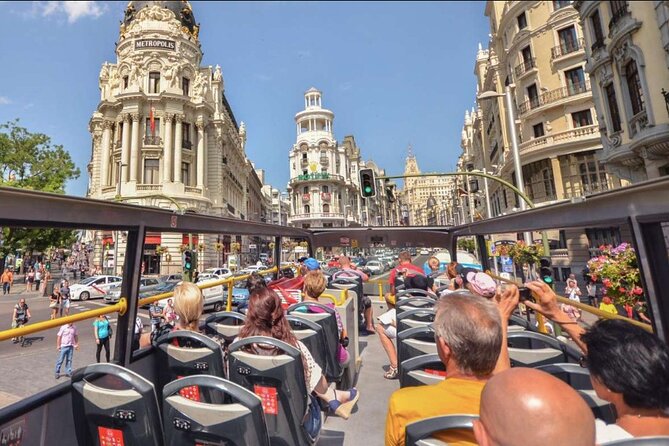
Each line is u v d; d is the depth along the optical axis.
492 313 1.56
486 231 4.81
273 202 105.44
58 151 30.30
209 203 36.59
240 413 1.67
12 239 21.16
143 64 34.38
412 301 4.51
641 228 1.85
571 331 2.03
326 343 3.50
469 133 62.09
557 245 20.22
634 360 1.18
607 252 5.39
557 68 23.84
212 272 27.11
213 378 1.76
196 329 2.80
